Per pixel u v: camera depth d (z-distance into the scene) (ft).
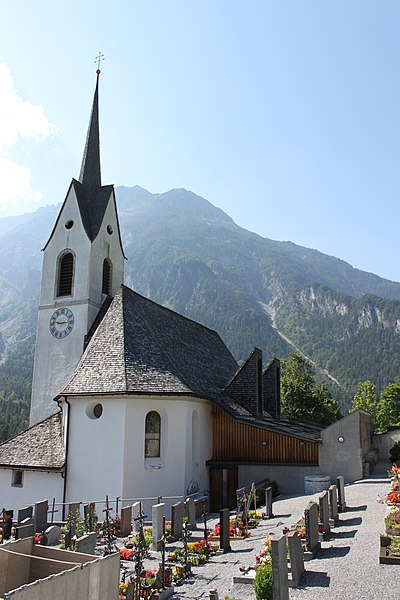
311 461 94.22
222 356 147.23
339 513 65.21
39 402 124.47
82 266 128.88
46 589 31.50
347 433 92.68
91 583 35.09
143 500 84.58
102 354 94.89
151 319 113.19
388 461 111.86
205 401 99.09
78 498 85.15
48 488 88.22
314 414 217.56
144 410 87.97
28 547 39.11
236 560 52.24
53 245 133.59
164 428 89.92
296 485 94.27
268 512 71.82
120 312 102.73
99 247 132.67
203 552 55.11
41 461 90.22
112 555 37.68
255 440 98.73
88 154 144.66
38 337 129.08
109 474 83.97
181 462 89.10
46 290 131.34
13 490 91.15
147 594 42.27
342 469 92.02
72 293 128.36
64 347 125.29
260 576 38.17
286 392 220.23
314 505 51.52
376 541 50.29
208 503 96.32
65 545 58.59
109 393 85.92
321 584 40.57
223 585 44.98
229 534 58.23
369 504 68.23
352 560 45.42
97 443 86.02
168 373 93.76
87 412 88.17
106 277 136.56
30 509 70.49
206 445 99.40
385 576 40.75
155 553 57.52
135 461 85.05
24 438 97.71
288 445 96.22
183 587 45.32
